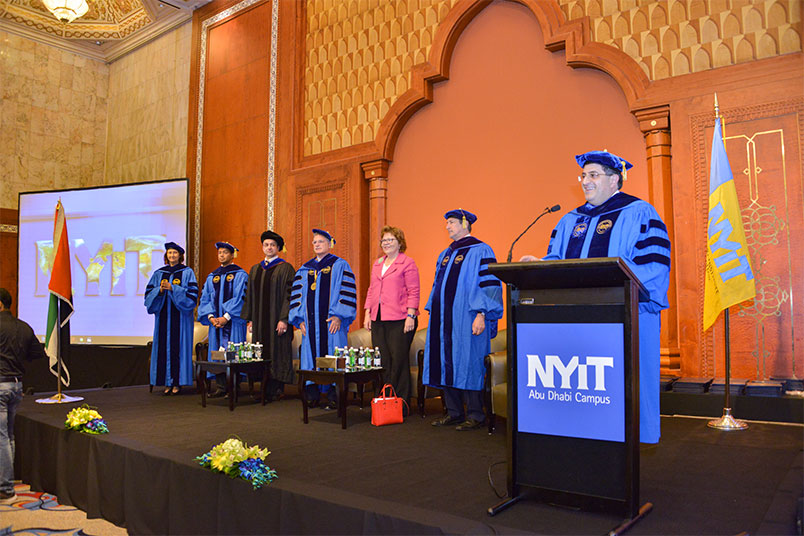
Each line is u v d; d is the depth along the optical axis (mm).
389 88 6992
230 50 8828
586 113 5617
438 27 6516
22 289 9312
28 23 9906
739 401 4254
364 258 7078
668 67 5164
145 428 4316
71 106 10461
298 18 7965
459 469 3084
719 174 4344
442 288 4477
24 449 4621
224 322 6160
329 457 3377
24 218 9398
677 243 4984
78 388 8711
